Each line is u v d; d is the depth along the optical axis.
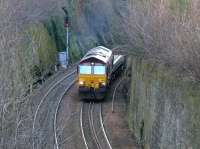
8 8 47.84
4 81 26.91
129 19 51.91
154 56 42.62
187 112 32.12
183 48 34.56
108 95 61.91
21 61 37.53
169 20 42.00
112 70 66.00
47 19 77.94
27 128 27.12
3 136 24.06
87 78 58.75
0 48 29.61
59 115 51.69
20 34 47.50
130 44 51.28
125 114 54.53
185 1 41.22
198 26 35.12
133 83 52.09
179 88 34.25
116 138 47.38
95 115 53.78
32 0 67.75
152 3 47.06
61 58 77.50
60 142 39.22
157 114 39.28
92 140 46.25
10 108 26.66
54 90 60.41
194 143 30.50
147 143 42.03
